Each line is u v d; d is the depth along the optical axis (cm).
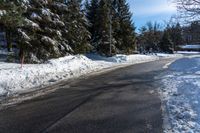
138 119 805
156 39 10012
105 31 4528
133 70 2289
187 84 1377
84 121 784
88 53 4453
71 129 712
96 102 1034
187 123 748
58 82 1541
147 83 1522
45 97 1129
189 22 1989
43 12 2397
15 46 2466
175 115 836
